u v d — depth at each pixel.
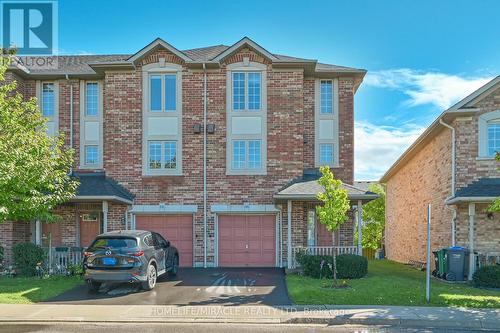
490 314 11.09
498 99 17.91
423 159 23.08
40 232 19.02
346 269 16.14
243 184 20.25
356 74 21.28
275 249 20.06
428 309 11.59
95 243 14.24
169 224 20.34
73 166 21.23
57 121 21.45
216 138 20.45
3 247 18.20
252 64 20.56
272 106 20.47
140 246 14.18
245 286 14.93
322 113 21.47
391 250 31.58
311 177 20.69
